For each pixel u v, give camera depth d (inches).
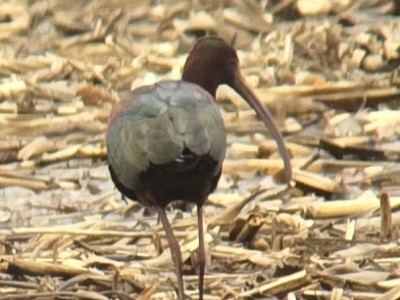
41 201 662.5
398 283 512.1
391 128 749.9
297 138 726.5
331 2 949.8
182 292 494.3
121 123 495.2
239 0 933.8
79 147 717.9
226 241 579.5
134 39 916.6
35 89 802.2
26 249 576.7
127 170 490.6
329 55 858.1
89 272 532.1
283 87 789.9
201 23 915.4
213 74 537.3
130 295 518.6
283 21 942.4
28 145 724.0
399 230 579.8
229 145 716.0
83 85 806.5
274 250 565.6
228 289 515.8
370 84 799.7
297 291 515.2
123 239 581.3
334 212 608.7
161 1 953.5
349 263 530.9
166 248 567.5
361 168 692.1
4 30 924.0
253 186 668.7
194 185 490.3
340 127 756.6
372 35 892.0
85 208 649.0
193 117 484.4
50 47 903.1
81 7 950.4
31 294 510.9
